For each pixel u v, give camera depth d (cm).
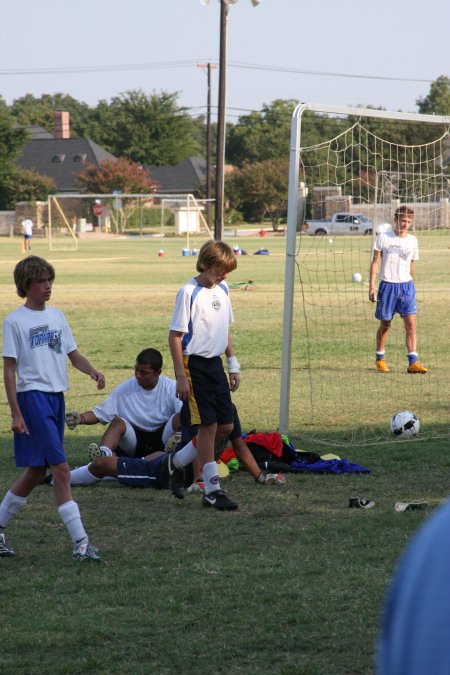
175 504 1427
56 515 1379
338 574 1055
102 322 3978
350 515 1327
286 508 1382
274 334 3588
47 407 1147
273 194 19012
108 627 909
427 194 2928
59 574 1094
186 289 1371
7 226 18100
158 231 17650
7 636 893
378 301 2719
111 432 1628
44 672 806
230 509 1374
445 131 2695
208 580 1050
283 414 1927
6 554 1169
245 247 11625
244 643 863
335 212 3116
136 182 19925
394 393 2411
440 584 256
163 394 1656
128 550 1184
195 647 857
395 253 2678
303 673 787
